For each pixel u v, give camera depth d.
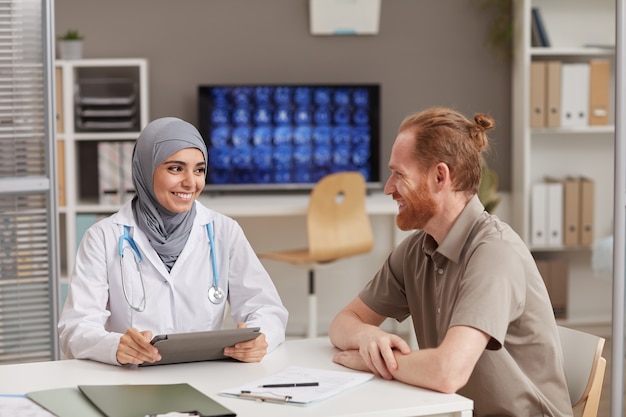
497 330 1.87
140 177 2.40
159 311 2.38
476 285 1.91
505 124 5.57
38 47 3.22
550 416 2.01
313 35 5.47
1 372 2.01
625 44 2.97
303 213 4.83
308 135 5.38
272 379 1.90
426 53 5.53
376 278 2.31
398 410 1.71
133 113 5.17
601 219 5.48
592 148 5.52
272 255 4.87
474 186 2.04
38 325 3.28
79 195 5.44
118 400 1.75
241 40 5.45
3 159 3.22
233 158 5.36
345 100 5.38
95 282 2.34
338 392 1.80
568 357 2.16
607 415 4.00
